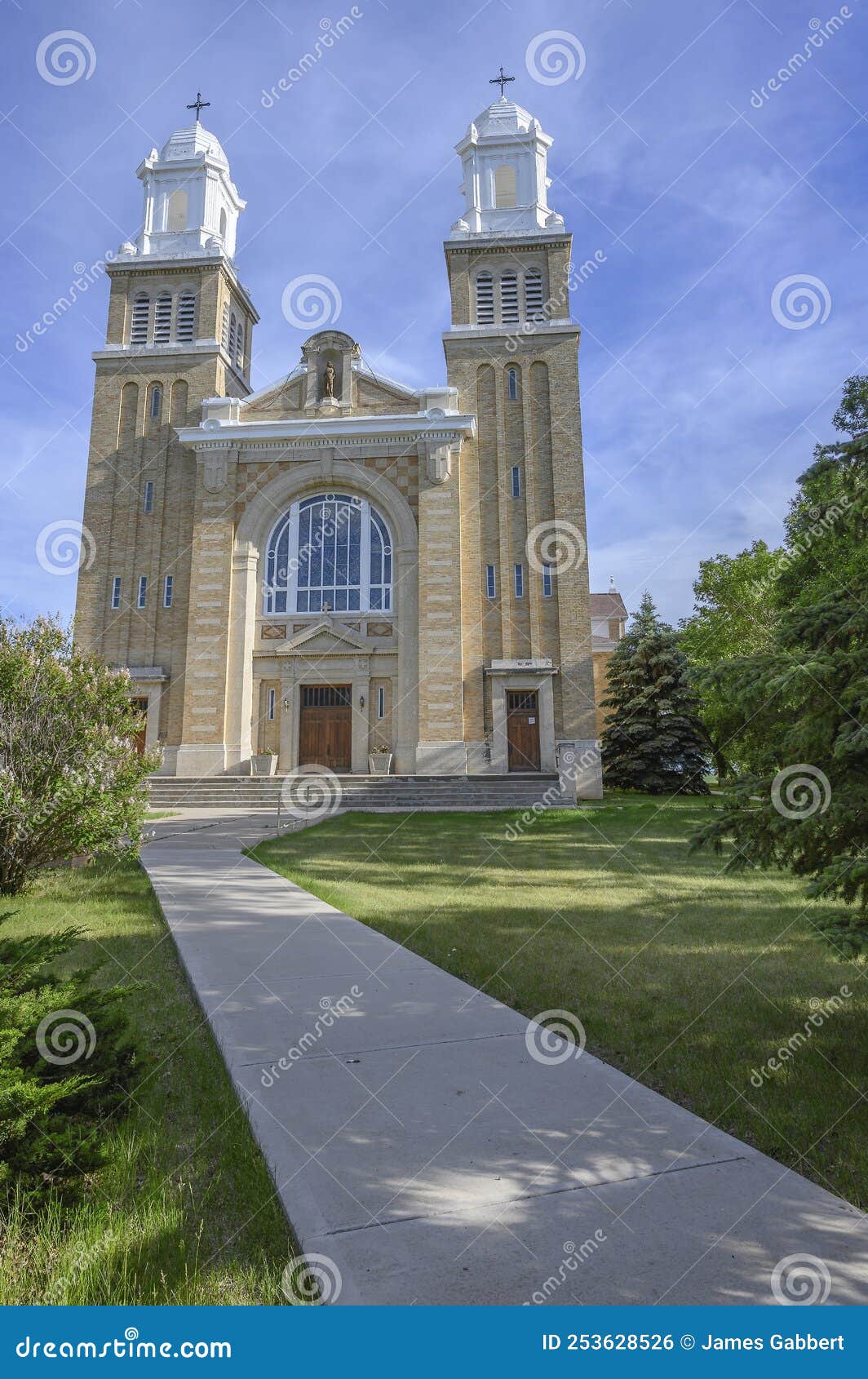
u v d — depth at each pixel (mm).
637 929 8398
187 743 28656
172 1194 3406
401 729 28734
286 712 29359
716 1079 4586
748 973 6730
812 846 5121
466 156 33375
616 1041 5180
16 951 5039
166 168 34094
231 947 7586
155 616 30219
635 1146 3773
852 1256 2963
